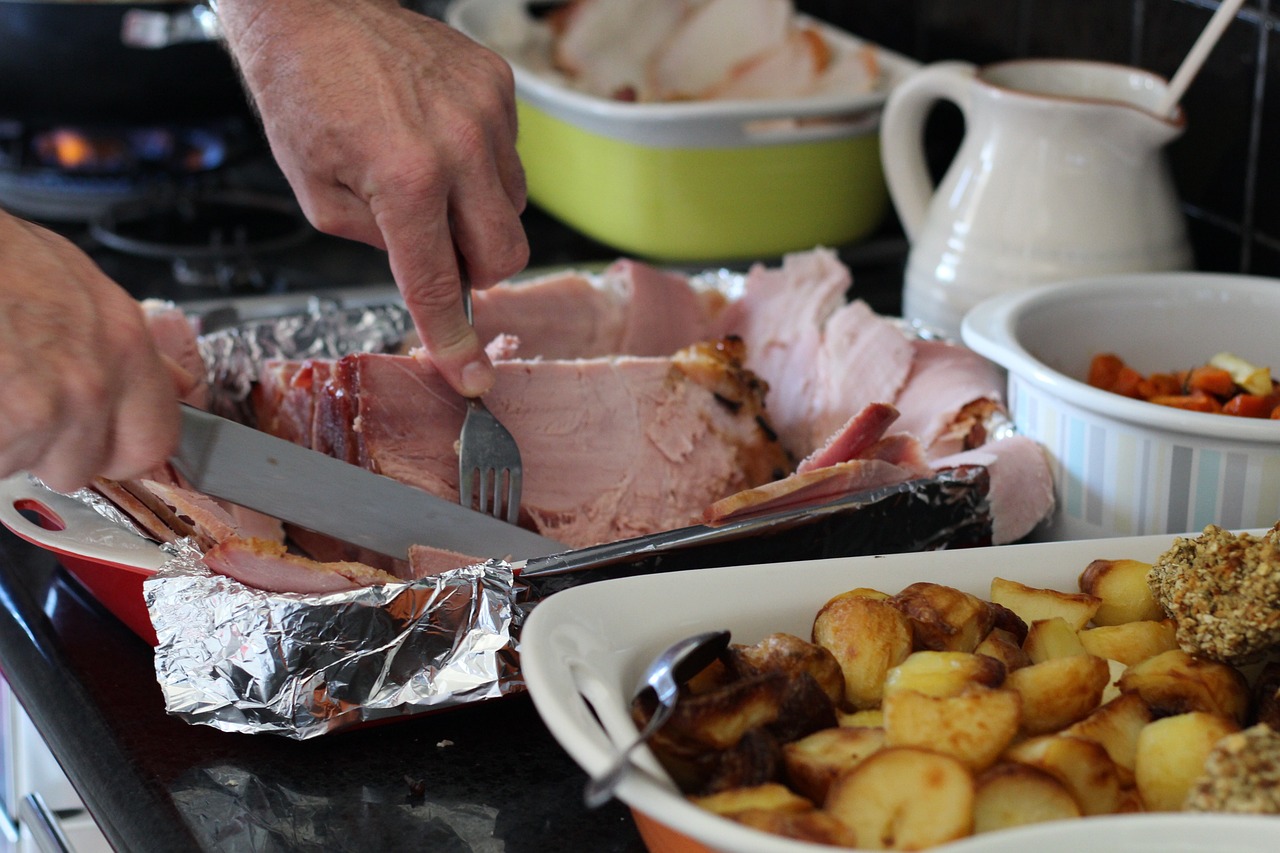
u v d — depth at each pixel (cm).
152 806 71
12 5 171
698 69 170
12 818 101
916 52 172
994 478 92
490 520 87
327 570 76
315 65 87
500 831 71
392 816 71
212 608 73
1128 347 106
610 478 99
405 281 87
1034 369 92
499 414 97
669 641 67
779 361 116
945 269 120
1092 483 92
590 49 171
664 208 151
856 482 90
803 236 154
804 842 51
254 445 79
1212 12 121
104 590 85
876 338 111
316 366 97
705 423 102
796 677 61
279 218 183
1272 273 120
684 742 58
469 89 88
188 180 187
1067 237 113
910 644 66
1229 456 85
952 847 49
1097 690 62
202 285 160
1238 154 122
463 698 75
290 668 73
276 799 72
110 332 67
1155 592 69
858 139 150
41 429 64
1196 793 54
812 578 71
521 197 95
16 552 99
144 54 176
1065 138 112
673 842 58
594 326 116
